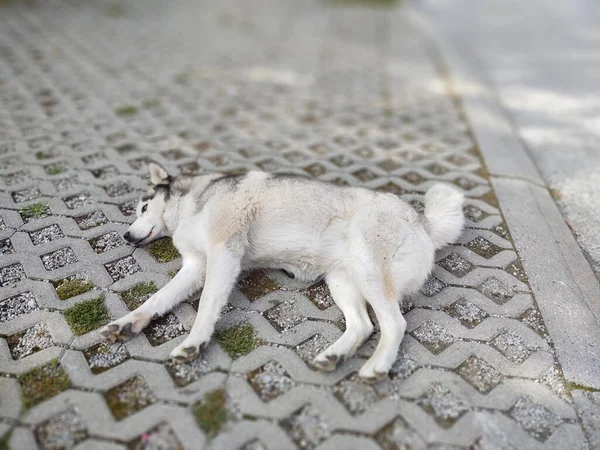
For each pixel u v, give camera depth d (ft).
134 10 13.23
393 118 7.26
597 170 5.78
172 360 3.05
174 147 5.93
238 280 3.88
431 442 2.62
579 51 10.94
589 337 3.35
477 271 3.98
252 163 5.62
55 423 2.63
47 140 5.83
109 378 2.91
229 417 2.70
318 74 9.22
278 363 3.08
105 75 8.23
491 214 4.75
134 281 3.75
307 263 3.75
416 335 3.36
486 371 3.09
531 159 6.04
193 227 3.85
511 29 13.25
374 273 3.41
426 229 3.87
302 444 2.57
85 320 3.34
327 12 15.17
